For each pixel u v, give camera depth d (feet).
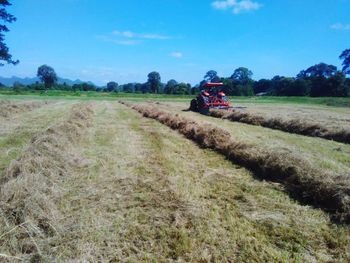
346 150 32.45
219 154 29.94
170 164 26.07
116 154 29.04
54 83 327.67
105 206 17.74
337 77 238.07
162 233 15.03
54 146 27.09
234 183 21.90
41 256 12.84
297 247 14.16
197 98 76.74
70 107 80.18
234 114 60.49
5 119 52.08
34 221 14.85
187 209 17.44
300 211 17.67
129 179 22.11
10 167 20.81
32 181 18.53
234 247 14.08
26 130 40.50
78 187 20.47
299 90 252.01
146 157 28.22
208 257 13.32
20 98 134.62
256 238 14.85
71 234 14.62
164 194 19.51
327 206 18.29
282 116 55.06
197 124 40.50
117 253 13.46
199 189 20.53
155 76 333.62
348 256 13.53
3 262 12.32
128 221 16.14
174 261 13.12
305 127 45.19
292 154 24.43
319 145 35.09
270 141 33.58
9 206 15.30
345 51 251.39
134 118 59.21
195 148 32.45
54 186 19.67
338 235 15.14
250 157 25.95
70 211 17.03
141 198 18.88
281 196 19.71
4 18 97.09
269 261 13.16
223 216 16.87
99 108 83.56
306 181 20.29
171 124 47.91
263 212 17.44
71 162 25.26
